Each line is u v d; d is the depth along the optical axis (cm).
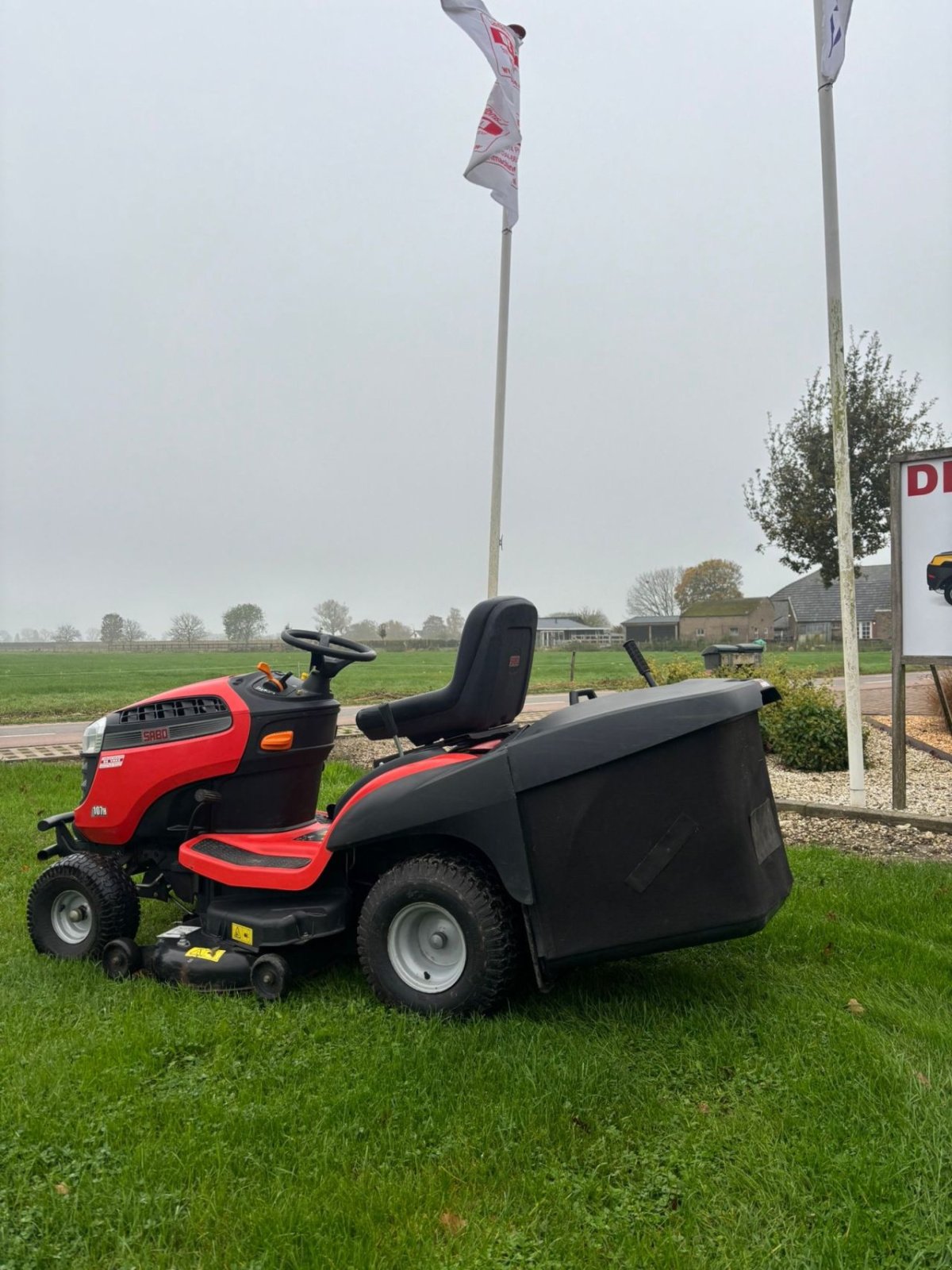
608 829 338
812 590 8150
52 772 1031
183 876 453
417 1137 279
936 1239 231
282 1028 354
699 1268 223
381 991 372
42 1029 362
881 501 1412
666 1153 270
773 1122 285
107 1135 283
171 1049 339
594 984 393
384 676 3409
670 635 9125
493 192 812
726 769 336
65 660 6388
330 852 380
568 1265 225
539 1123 285
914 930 459
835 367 710
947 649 701
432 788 358
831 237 702
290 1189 255
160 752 439
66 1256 231
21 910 529
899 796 725
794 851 613
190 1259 231
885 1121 281
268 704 438
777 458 1505
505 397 821
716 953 428
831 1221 240
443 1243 235
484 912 349
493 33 793
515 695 411
